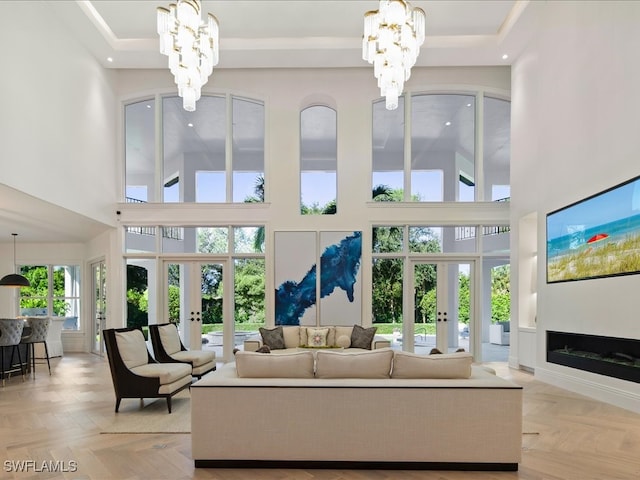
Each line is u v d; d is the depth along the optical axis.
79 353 9.14
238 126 8.52
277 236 8.00
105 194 7.73
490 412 3.04
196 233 8.27
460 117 8.46
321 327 7.17
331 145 8.47
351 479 2.93
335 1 6.27
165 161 8.55
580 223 5.27
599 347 5.03
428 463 3.06
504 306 11.71
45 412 4.55
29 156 5.46
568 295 5.50
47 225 7.65
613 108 4.69
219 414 3.10
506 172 8.41
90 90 7.22
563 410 4.55
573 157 5.46
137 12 6.48
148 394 4.51
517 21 6.36
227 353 8.05
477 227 8.12
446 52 7.28
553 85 5.98
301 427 3.07
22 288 9.61
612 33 4.72
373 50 4.74
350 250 7.96
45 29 5.87
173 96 8.55
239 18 6.67
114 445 3.57
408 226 8.12
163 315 8.17
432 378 3.20
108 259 8.13
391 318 8.08
